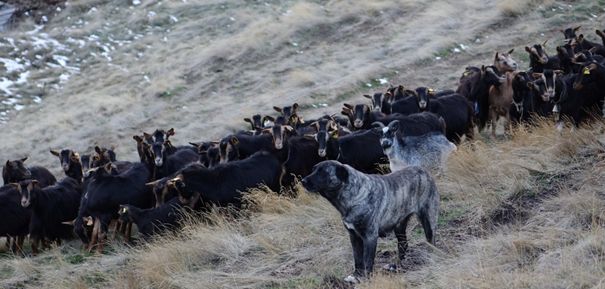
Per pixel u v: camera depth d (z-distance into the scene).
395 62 27.02
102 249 14.62
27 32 34.31
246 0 34.25
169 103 26.69
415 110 17.30
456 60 26.67
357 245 10.52
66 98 28.52
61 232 15.88
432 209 11.02
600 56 18.78
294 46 29.61
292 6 33.00
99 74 30.12
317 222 12.88
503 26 28.62
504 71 21.12
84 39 33.06
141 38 32.62
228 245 12.69
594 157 13.29
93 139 24.58
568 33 23.14
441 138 14.09
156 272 12.07
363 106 16.52
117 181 14.94
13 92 29.33
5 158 23.97
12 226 15.52
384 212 10.22
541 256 10.30
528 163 13.39
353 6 31.91
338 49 29.03
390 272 10.70
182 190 14.27
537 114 17.23
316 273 11.28
